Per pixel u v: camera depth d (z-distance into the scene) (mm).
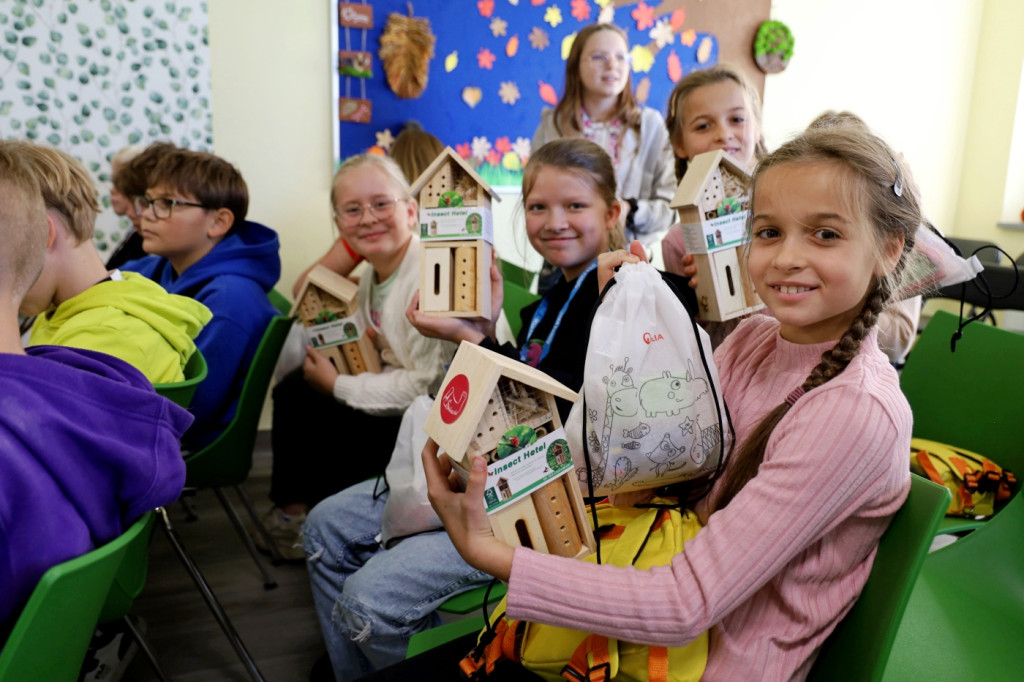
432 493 768
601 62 2678
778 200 738
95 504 723
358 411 1706
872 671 687
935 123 3900
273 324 1616
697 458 801
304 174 2740
